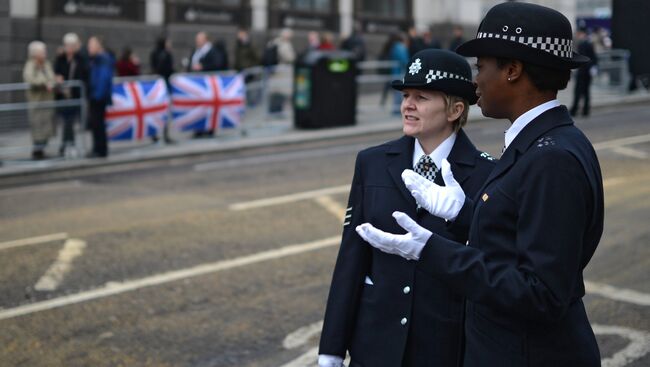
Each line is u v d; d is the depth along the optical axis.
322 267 7.07
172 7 21.17
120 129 13.88
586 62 2.33
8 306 6.16
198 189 10.81
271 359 5.15
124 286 6.60
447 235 2.79
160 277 6.82
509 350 2.31
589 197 2.26
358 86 18.36
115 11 20.12
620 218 8.62
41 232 8.50
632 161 12.24
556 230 2.18
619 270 6.83
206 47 16.25
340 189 10.59
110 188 11.10
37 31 18.72
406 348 2.87
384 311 2.89
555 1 27.14
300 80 16.91
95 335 5.57
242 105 15.90
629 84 21.86
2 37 18.03
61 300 6.28
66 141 13.57
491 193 2.34
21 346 5.38
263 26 23.16
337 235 8.19
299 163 12.91
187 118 15.09
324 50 17.42
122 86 13.95
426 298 2.85
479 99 2.48
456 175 2.96
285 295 6.35
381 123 18.09
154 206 9.72
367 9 25.53
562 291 2.16
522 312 2.18
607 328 5.53
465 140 3.03
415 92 2.95
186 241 7.97
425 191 2.60
